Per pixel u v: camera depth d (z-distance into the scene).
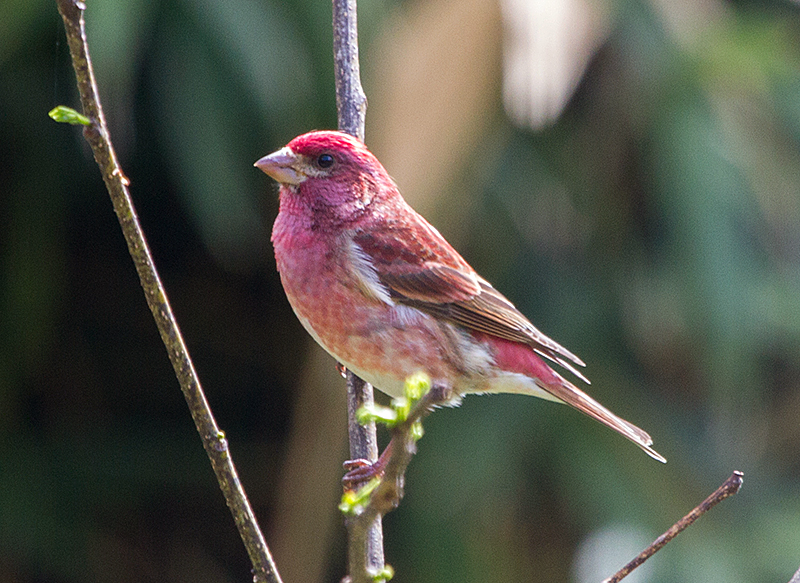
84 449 10.92
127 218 4.24
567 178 11.08
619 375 10.91
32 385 11.16
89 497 10.71
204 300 11.66
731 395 10.50
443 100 8.10
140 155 10.65
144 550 11.16
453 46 8.09
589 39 8.34
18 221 10.36
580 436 10.35
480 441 10.27
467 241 10.78
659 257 11.23
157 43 9.89
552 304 10.98
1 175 10.43
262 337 11.75
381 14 9.49
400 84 8.17
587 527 9.87
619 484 10.02
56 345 11.23
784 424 11.85
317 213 7.15
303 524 8.66
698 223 10.27
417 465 10.32
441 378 7.34
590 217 11.19
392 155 8.10
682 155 10.41
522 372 7.53
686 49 10.68
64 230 10.92
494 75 8.08
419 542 10.10
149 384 11.56
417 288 7.28
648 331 11.09
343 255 7.07
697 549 9.66
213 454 4.52
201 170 9.74
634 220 11.31
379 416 3.44
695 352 10.64
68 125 10.23
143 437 11.22
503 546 10.10
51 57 9.95
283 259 7.22
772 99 10.91
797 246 10.88
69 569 10.38
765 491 10.71
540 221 11.24
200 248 11.48
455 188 9.14
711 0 11.48
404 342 7.18
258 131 10.23
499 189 10.84
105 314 11.49
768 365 11.86
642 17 10.69
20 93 10.20
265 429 11.72
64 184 10.55
